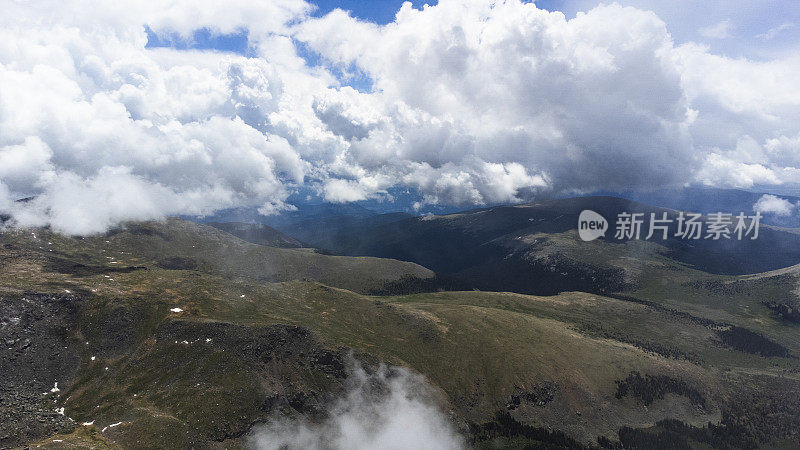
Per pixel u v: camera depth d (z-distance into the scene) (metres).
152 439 130.75
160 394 151.38
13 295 171.62
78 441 125.75
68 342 166.00
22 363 152.50
